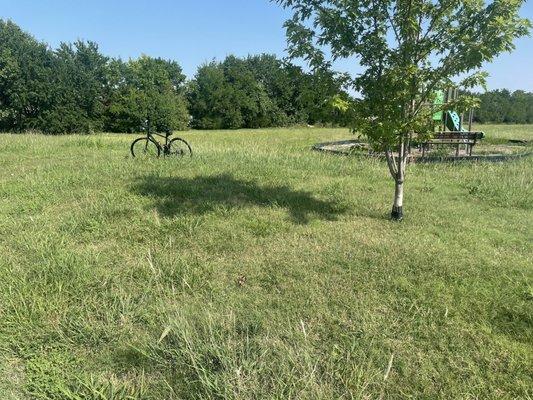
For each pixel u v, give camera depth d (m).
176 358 2.82
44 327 3.19
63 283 3.79
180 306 3.49
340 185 7.82
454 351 2.95
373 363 2.83
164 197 6.85
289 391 2.50
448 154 13.16
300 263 4.33
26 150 12.77
